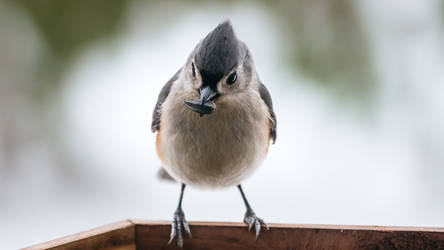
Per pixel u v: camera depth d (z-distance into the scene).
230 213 1.93
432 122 1.95
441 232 1.77
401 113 1.95
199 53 1.78
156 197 1.95
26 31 1.95
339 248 1.78
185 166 1.80
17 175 1.95
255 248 1.78
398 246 1.77
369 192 1.95
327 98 1.95
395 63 1.95
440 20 1.95
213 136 1.79
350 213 1.92
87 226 1.91
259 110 1.80
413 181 1.95
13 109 1.95
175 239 1.78
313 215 1.92
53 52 1.95
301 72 1.95
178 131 1.79
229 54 1.77
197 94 1.78
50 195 1.94
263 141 1.80
